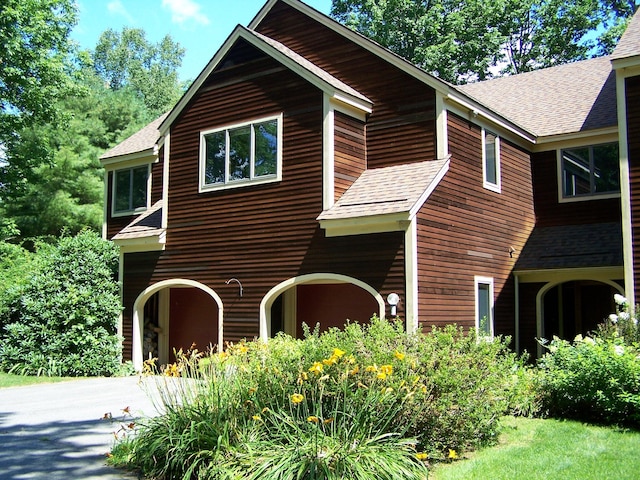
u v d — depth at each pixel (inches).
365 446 224.2
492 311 538.6
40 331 593.6
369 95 539.8
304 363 261.9
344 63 560.7
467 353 295.7
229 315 525.3
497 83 820.6
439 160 492.4
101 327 604.1
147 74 2158.0
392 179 487.8
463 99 509.7
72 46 922.7
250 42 538.0
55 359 584.4
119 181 746.8
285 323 595.8
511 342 570.6
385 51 532.4
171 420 255.6
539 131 646.5
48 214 1119.6
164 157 590.9
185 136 577.0
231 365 274.7
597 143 608.4
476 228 524.4
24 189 969.5
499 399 307.1
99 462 271.4
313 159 491.8
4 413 394.9
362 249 455.2
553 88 737.0
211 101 561.0
